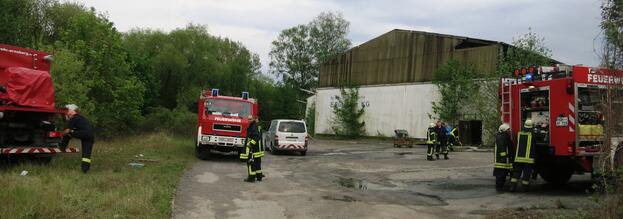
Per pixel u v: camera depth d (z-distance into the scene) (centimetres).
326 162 1867
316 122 4934
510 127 1213
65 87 2092
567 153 1049
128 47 4462
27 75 1254
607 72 659
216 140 1791
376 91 4297
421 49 3938
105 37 2673
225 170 1452
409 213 854
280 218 788
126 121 2984
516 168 1116
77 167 1274
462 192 1116
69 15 3703
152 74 4462
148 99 4388
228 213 815
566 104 1055
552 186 1212
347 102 4466
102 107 2595
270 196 989
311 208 873
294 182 1229
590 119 1048
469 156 2164
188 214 795
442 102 3512
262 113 6600
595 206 770
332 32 7100
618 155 657
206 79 4694
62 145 1247
